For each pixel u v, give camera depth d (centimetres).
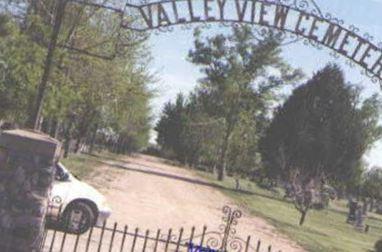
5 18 2377
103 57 1323
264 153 8256
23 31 2381
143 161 9512
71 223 1694
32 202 1153
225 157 8531
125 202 2911
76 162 4738
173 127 12762
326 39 1202
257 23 1202
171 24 1216
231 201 4600
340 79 8112
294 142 7919
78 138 6109
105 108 5838
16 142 1157
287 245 2662
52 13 2380
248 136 9125
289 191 6297
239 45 8425
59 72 2389
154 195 3666
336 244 3256
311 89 8131
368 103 8225
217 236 2341
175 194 4125
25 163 1158
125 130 9862
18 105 2367
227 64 8569
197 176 7806
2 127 2448
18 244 1147
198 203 3791
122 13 1237
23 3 2561
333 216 5722
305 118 7981
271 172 8000
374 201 9444
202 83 8706
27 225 1152
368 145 8362
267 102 8625
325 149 7844
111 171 4875
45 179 1162
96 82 3550
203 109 9306
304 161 7881
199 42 8588
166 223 2495
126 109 5656
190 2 1202
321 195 5294
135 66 4347
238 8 1195
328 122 7962
